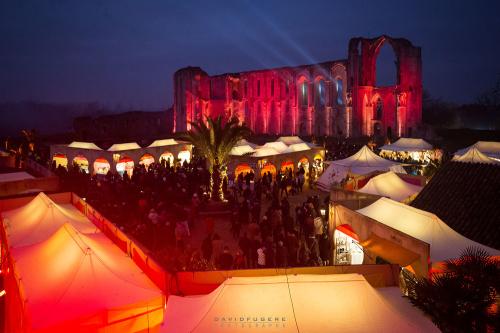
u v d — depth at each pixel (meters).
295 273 9.19
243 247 15.42
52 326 8.41
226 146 24.70
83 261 9.82
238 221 19.27
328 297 7.12
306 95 63.41
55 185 20.97
